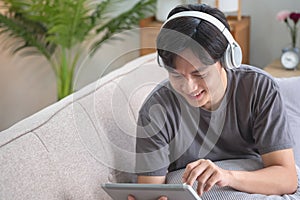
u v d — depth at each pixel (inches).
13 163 53.0
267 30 138.0
